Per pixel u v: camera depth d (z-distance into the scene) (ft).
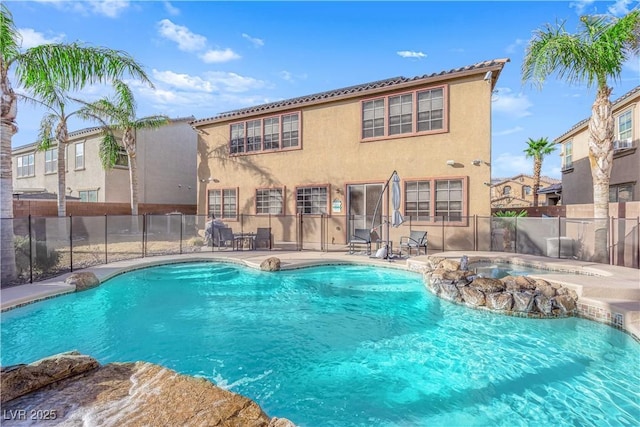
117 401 9.09
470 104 42.06
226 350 18.61
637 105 47.39
